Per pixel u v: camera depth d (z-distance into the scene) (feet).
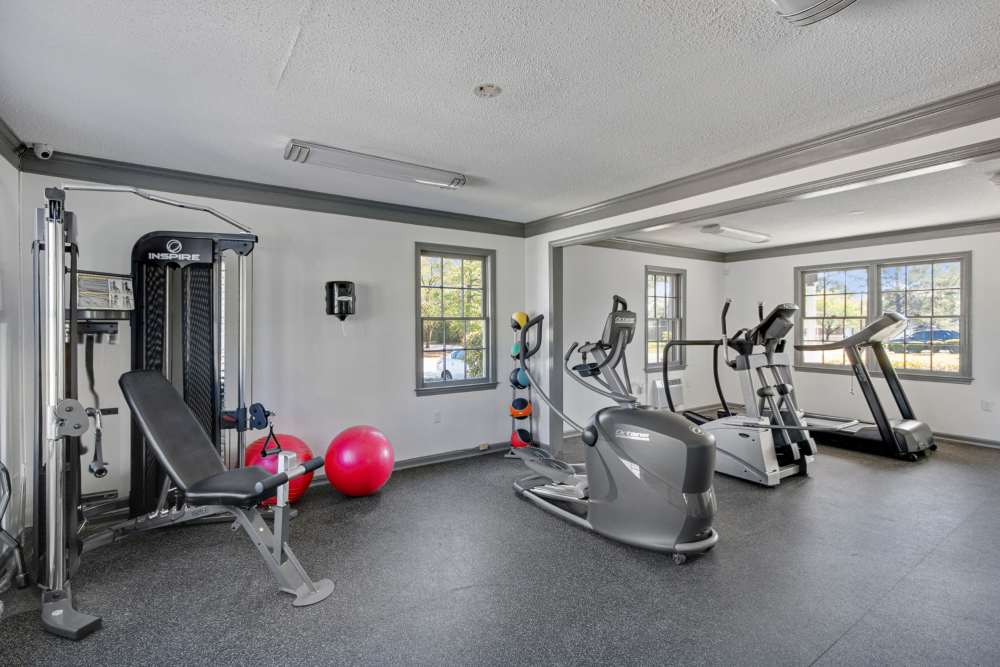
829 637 7.27
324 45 6.79
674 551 9.49
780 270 24.11
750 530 11.08
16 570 8.62
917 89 8.13
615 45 6.84
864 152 9.65
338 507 12.53
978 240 18.45
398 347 15.80
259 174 12.54
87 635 7.36
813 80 7.81
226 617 7.84
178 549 10.16
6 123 9.34
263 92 8.16
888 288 20.88
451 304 17.31
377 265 15.35
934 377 19.54
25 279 10.73
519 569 9.36
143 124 9.42
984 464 16.11
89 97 8.29
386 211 15.49
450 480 14.70
